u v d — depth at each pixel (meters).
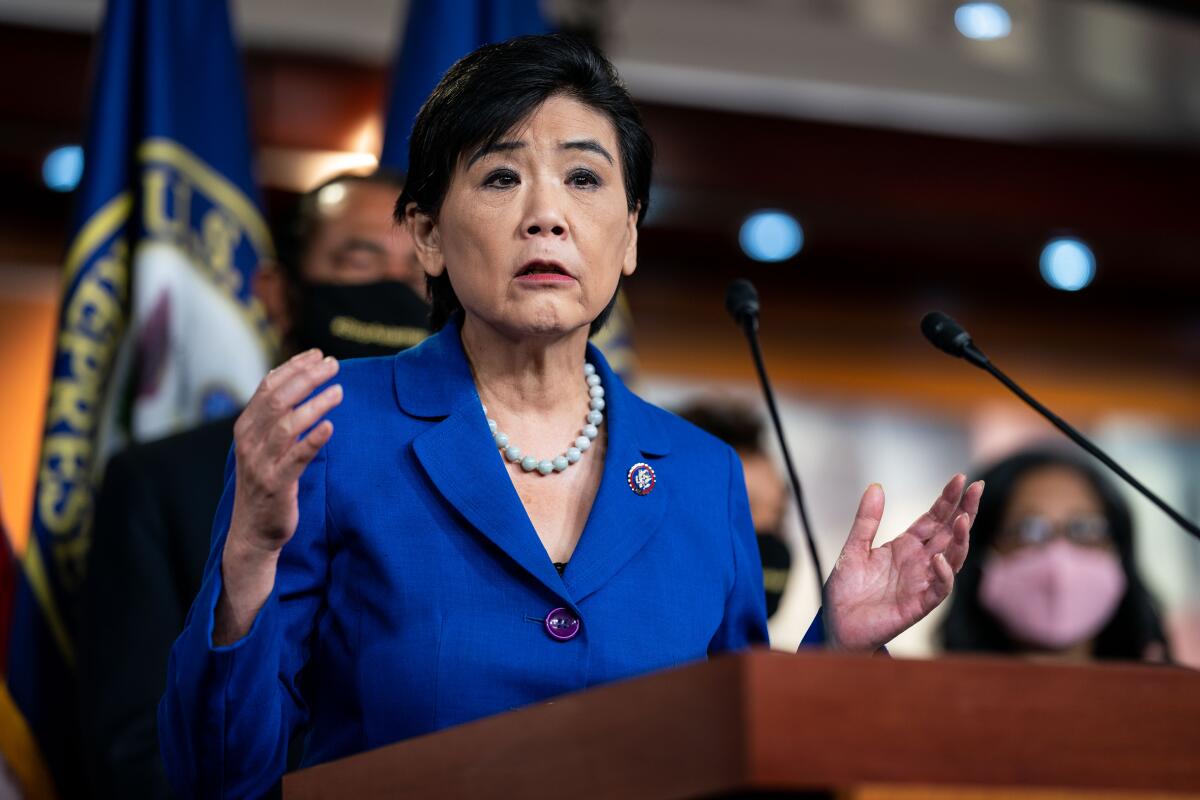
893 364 15.84
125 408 7.35
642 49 14.56
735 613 3.95
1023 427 16.11
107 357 7.42
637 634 3.64
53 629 6.85
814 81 14.95
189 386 7.48
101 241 7.57
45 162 13.11
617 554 3.72
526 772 2.96
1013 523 7.71
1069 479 7.76
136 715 5.66
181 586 5.88
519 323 3.77
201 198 7.78
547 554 3.66
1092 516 7.70
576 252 3.79
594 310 3.83
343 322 6.33
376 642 3.59
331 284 6.41
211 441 6.12
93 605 5.89
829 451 15.48
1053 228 15.64
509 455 3.86
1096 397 16.44
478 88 3.88
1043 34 14.85
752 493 8.50
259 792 3.53
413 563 3.64
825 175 15.17
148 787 5.54
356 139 13.51
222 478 6.03
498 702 3.52
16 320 13.16
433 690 3.51
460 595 3.61
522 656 3.55
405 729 3.52
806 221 15.24
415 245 4.09
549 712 2.95
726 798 2.68
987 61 15.24
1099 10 14.46
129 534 5.93
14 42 12.99
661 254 15.34
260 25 13.48
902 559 3.65
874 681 2.68
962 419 15.92
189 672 3.40
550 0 11.23
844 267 15.76
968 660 2.74
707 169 14.87
